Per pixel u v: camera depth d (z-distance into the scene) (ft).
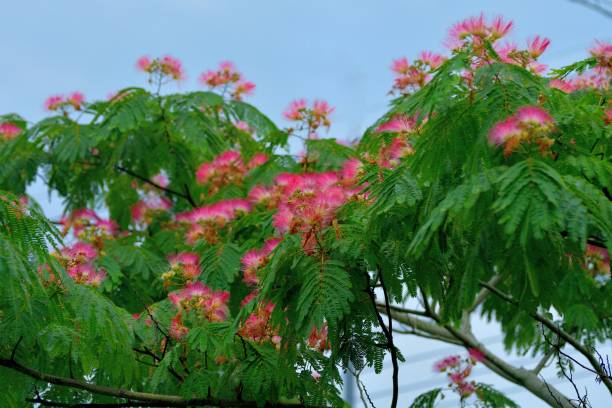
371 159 19.81
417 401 30.17
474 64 16.85
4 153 31.63
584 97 20.36
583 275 17.42
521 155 15.60
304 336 17.62
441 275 18.31
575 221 13.70
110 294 27.09
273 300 18.75
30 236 17.26
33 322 18.33
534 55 17.49
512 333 29.14
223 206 26.09
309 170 29.60
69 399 22.30
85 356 19.89
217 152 31.19
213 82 33.81
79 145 30.63
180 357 21.80
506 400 29.81
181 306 21.80
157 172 33.71
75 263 21.34
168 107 32.32
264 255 20.59
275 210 25.29
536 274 15.37
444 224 15.71
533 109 15.44
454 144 16.37
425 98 16.94
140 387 22.74
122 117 30.50
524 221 13.84
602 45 20.89
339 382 20.26
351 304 18.99
